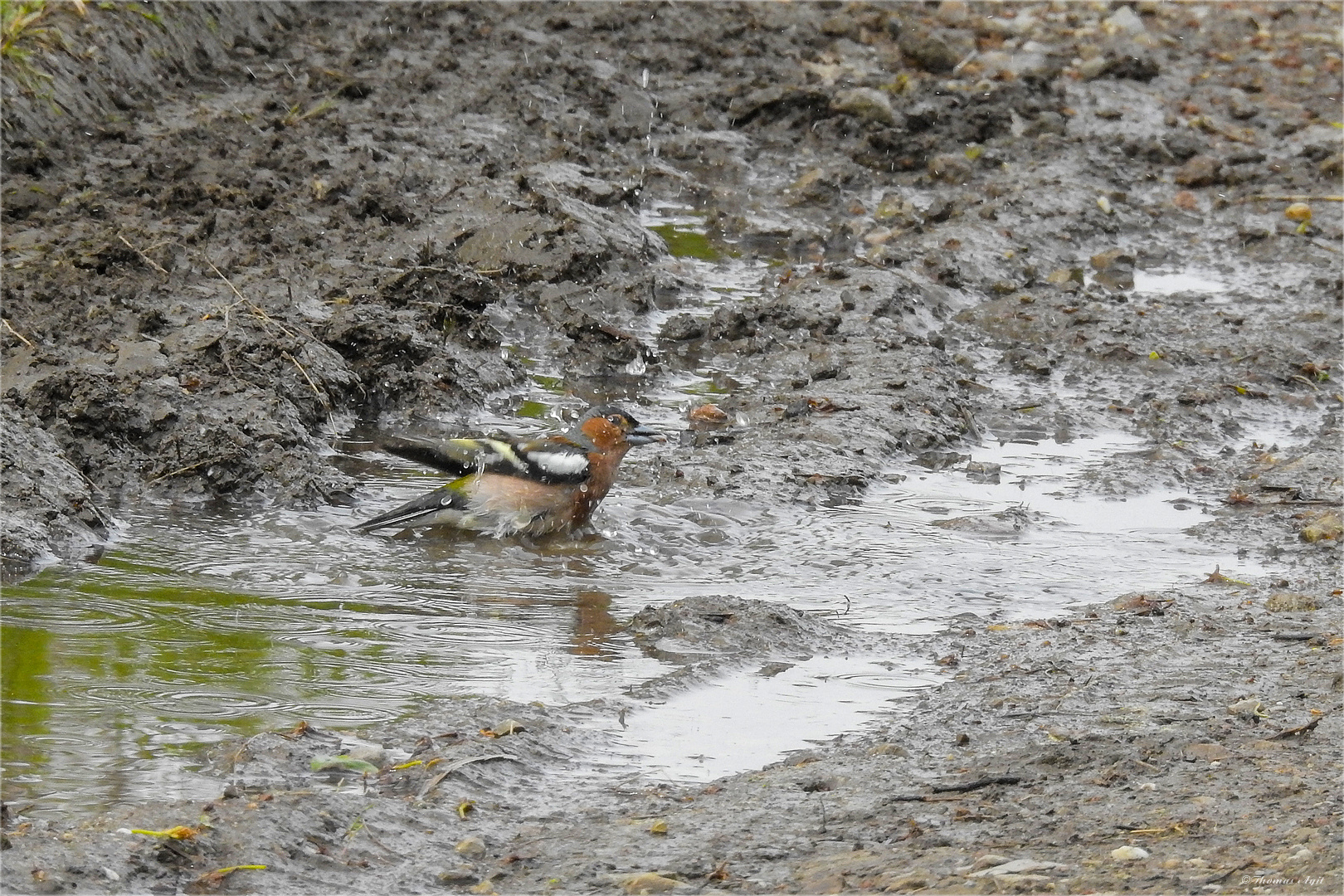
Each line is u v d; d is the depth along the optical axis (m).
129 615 9.91
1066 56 27.33
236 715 8.47
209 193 17.55
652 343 16.56
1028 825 7.39
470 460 11.84
